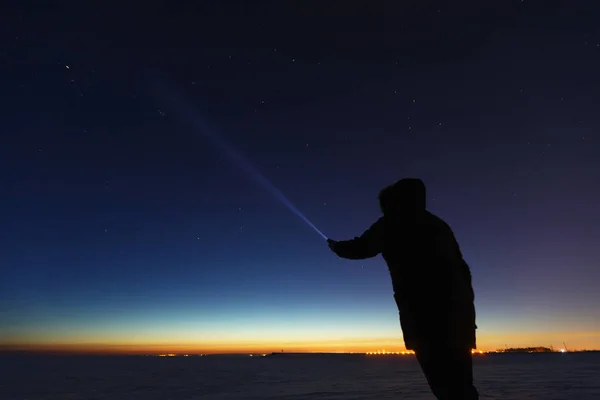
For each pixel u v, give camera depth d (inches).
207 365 1233.4
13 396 323.9
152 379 517.3
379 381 419.8
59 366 1159.0
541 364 887.1
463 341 74.0
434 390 75.1
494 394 262.8
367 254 83.6
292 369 844.0
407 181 83.7
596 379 393.4
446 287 75.9
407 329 78.0
